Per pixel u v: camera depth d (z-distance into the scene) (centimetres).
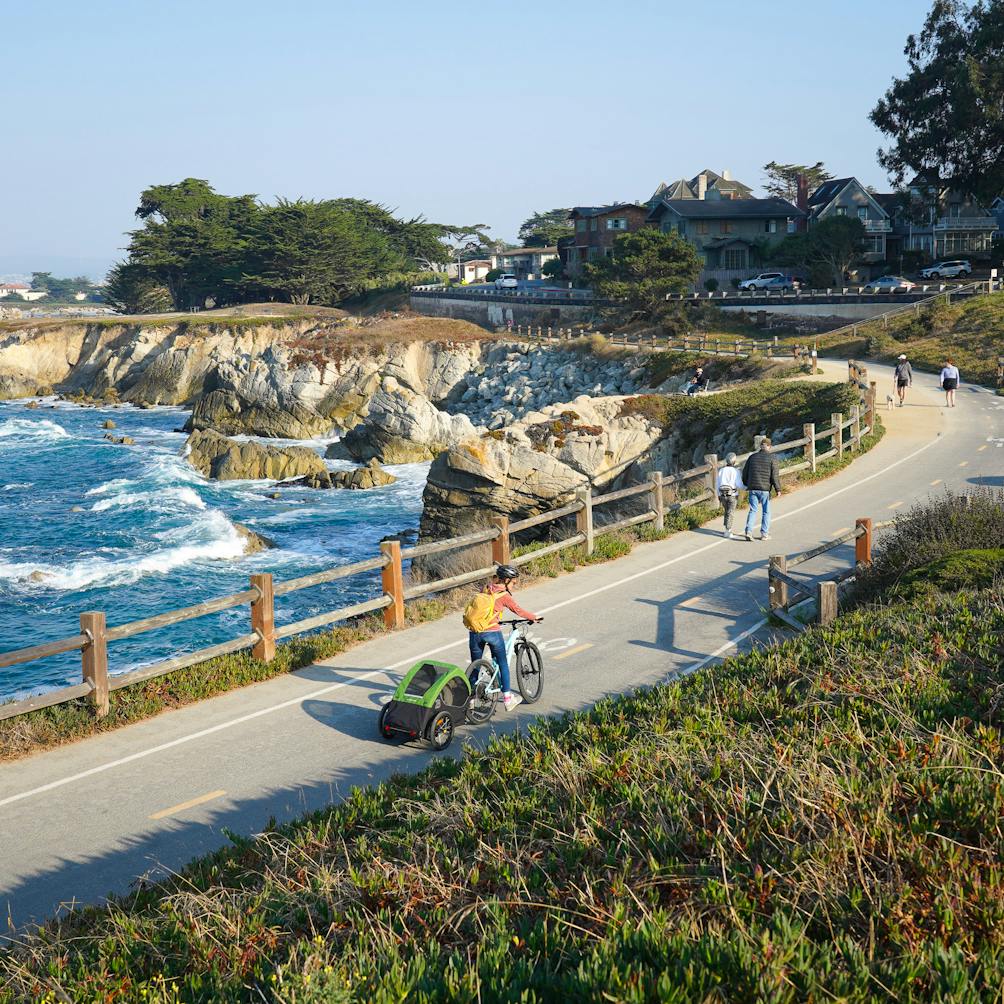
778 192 13675
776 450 2359
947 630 1040
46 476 4809
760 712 899
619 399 3872
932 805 632
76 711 1102
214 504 4141
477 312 9294
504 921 551
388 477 4659
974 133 7319
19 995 575
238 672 1238
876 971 469
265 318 9519
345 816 820
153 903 718
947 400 3744
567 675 1248
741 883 565
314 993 478
